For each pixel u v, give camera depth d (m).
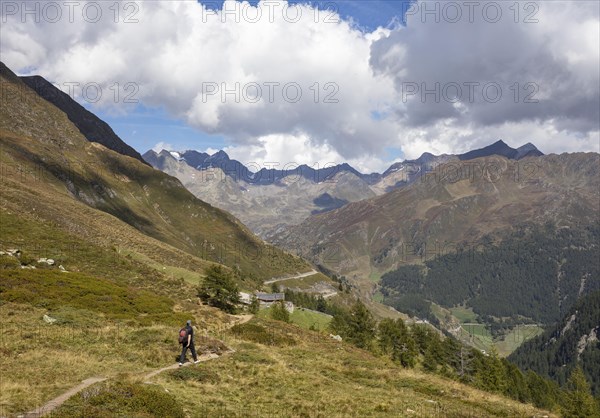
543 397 126.06
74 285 61.16
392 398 34.41
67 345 35.16
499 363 102.00
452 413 31.67
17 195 125.38
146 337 40.81
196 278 116.56
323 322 145.50
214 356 40.06
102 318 48.00
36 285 55.78
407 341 109.50
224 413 25.00
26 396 21.73
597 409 81.56
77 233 120.44
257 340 55.06
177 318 57.28
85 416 19.30
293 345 56.44
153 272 99.56
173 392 26.80
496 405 38.19
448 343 122.94
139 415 20.75
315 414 27.59
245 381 33.34
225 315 71.81
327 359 49.09
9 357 29.64
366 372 44.56
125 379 27.00
